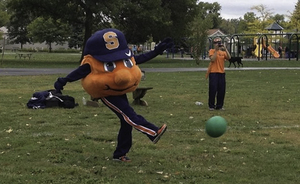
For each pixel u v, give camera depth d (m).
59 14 38.19
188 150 6.51
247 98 13.14
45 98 10.77
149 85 17.06
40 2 35.94
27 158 5.95
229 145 6.88
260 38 49.12
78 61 39.19
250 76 22.27
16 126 8.29
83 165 5.66
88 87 5.65
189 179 5.10
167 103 11.92
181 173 5.32
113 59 5.56
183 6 41.66
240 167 5.63
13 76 20.84
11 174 5.19
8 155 6.11
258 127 8.44
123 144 5.86
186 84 17.62
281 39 60.41
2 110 10.26
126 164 5.73
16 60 39.00
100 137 7.32
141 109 10.77
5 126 8.30
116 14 34.62
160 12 36.94
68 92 14.23
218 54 10.51
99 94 5.66
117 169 5.50
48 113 9.84
